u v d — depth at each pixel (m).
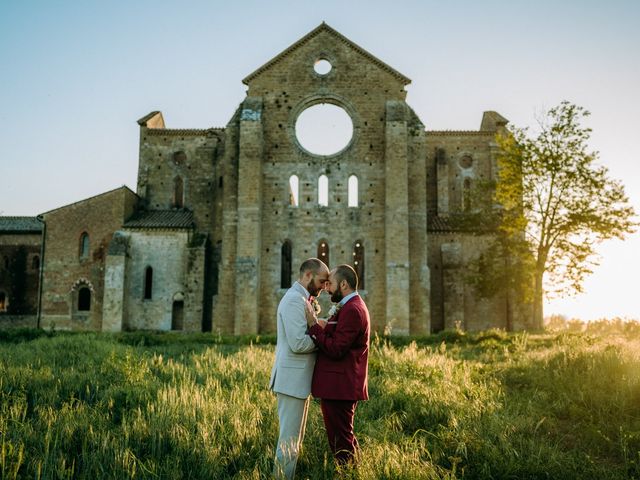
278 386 7.72
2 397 10.58
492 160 50.69
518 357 18.64
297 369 7.73
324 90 39.59
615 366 12.94
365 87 39.72
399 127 38.44
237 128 40.34
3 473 6.78
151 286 43.50
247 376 13.35
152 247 43.91
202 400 10.00
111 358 15.33
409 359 16.30
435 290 44.25
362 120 39.47
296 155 39.25
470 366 15.66
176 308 44.16
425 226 39.06
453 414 9.64
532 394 12.12
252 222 37.53
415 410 10.36
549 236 37.19
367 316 7.86
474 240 44.69
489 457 7.79
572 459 7.86
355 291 8.13
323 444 8.45
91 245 46.06
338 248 38.38
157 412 9.41
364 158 39.16
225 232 39.19
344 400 7.61
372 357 17.38
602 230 35.91
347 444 7.60
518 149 37.62
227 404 10.12
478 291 41.34
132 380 12.44
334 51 40.00
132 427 8.83
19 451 7.32
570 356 15.09
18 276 51.84
